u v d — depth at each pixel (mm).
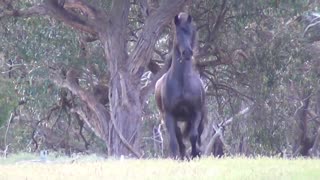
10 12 61469
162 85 39625
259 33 69188
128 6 62812
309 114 93312
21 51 67188
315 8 72688
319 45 73938
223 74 73000
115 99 62281
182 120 39531
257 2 65875
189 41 37219
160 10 61250
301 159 35656
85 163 34938
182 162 33125
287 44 69438
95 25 62125
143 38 61531
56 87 71812
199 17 68500
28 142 88125
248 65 70188
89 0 64125
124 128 61719
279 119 75188
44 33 66812
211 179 24828
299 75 72312
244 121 74562
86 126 90062
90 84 71125
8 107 49625
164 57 71250
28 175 28688
